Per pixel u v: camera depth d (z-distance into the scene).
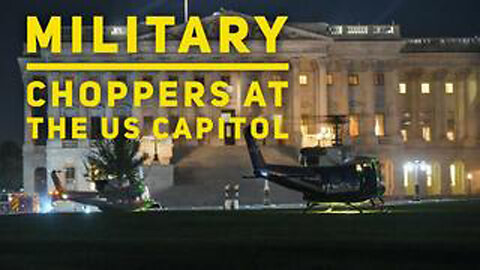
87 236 137.88
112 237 135.00
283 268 92.44
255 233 138.88
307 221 170.75
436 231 137.62
